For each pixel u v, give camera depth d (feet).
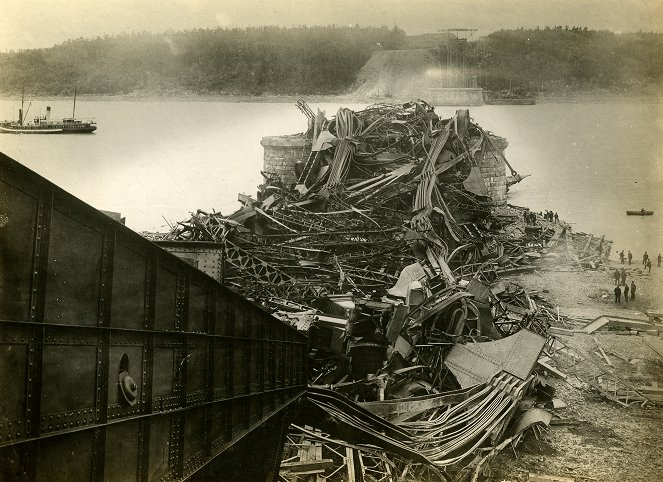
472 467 53.16
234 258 91.04
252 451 41.57
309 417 54.60
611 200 150.10
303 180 130.31
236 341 37.70
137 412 25.89
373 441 53.16
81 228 21.57
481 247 111.86
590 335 85.51
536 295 94.84
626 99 151.74
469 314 72.54
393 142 136.98
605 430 62.18
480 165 144.05
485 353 65.67
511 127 157.99
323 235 102.68
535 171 164.66
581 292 102.94
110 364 23.65
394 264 96.78
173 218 137.69
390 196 118.32
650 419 64.49
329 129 138.41
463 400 61.46
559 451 57.93
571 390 71.10
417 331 71.36
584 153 158.30
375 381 64.75
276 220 106.01
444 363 66.90
